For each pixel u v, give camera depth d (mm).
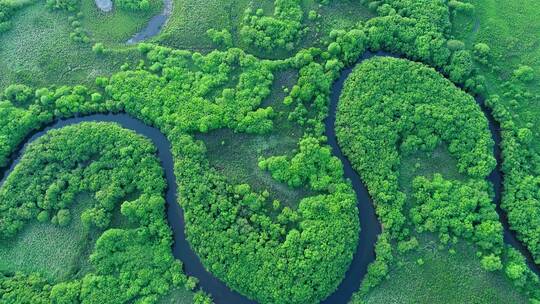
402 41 101188
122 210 89312
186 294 86812
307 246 86312
